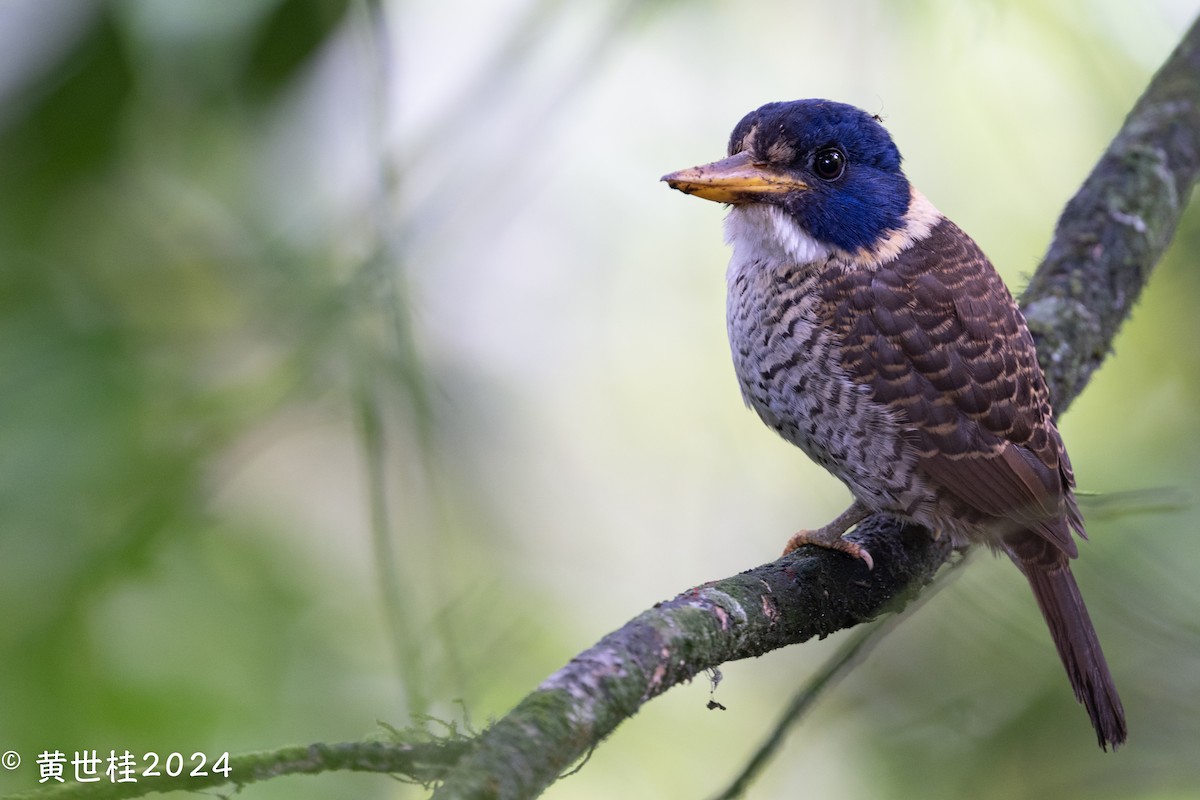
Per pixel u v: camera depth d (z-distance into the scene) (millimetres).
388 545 7277
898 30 11289
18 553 8219
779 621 6836
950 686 10930
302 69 9391
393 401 7793
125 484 8531
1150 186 9680
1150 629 9539
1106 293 9328
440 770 5391
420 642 7359
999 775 10688
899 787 10781
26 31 9023
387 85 8242
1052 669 10781
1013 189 12375
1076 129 12141
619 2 10453
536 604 10266
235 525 9305
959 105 12055
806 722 10906
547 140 10758
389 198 8070
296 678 8750
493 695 9578
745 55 11453
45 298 9211
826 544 7641
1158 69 10906
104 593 8195
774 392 8523
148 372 9008
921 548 8094
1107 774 10445
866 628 7699
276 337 8734
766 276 8492
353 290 7812
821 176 8453
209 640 8445
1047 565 7961
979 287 8328
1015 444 8047
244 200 9953
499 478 10828
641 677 5570
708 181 8484
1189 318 12188
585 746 5199
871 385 8086
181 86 9141
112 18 8555
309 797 7965
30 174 9531
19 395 8648
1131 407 12062
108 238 9820
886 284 8203
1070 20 11281
